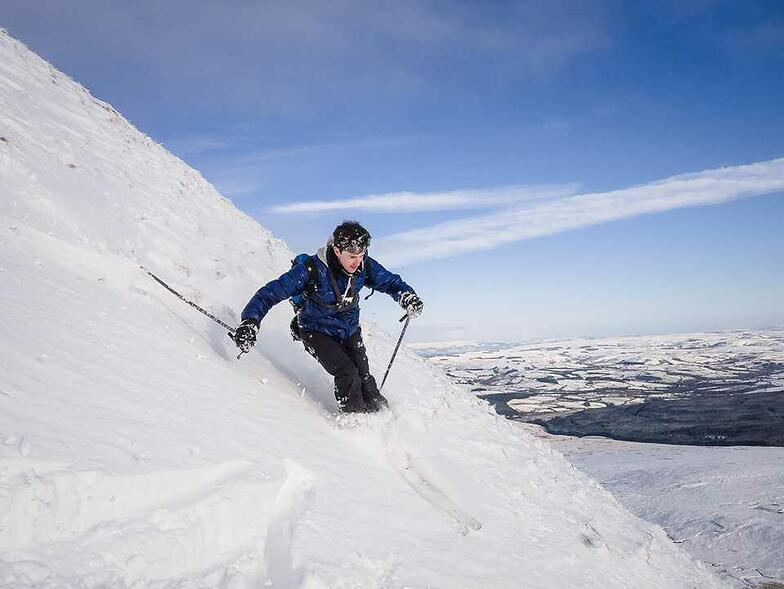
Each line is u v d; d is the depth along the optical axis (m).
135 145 10.28
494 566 3.80
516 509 4.98
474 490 4.80
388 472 4.26
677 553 6.78
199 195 10.00
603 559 5.10
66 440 2.48
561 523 5.25
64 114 8.91
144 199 7.54
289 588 2.56
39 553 2.03
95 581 2.05
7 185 5.23
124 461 2.56
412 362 7.98
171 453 2.82
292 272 4.34
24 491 2.10
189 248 6.96
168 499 2.59
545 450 7.39
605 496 7.09
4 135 6.18
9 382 2.67
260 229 11.07
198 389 3.74
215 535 2.62
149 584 2.20
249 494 2.88
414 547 3.43
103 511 2.32
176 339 4.38
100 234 5.65
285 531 2.90
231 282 6.78
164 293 5.36
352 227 4.30
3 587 1.82
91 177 6.86
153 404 3.21
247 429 3.55
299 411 4.39
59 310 3.73
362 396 4.67
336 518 3.15
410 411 5.61
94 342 3.56
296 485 3.35
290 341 6.10
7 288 3.61
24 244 4.42
